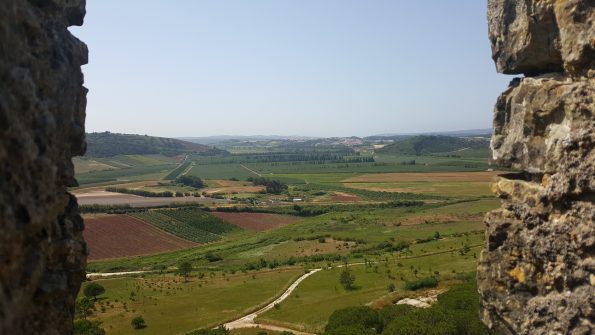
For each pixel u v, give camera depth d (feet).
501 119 53.93
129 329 157.17
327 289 192.03
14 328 33.86
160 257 295.89
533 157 48.24
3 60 32.24
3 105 31.04
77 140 46.24
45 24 40.55
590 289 41.45
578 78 44.98
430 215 349.41
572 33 44.16
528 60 50.49
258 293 196.75
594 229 41.29
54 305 42.34
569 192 43.24
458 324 92.73
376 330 115.44
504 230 50.75
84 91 47.65
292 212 432.25
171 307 182.09
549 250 45.27
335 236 312.91
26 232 34.06
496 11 54.08
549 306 45.09
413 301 150.82
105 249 290.35
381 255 251.80
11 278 32.68
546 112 46.73
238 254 295.07
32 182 34.53
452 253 226.17
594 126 41.88
